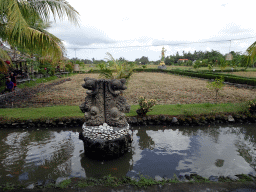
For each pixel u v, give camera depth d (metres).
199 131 5.87
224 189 2.85
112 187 2.95
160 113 6.84
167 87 15.18
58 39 7.54
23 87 13.92
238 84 15.51
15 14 5.61
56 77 22.20
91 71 33.84
